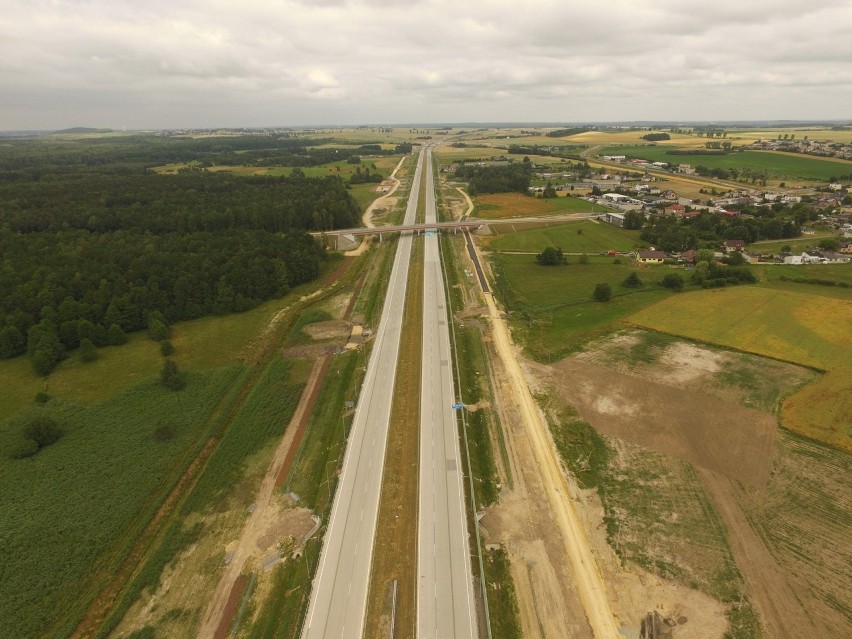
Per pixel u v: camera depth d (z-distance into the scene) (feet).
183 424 228.43
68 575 158.10
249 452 213.05
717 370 260.21
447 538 168.55
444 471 197.26
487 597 148.36
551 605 146.10
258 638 140.26
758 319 314.14
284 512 182.50
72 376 263.29
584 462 201.16
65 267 328.90
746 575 152.76
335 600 149.38
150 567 161.27
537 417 229.45
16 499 184.34
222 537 172.96
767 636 135.95
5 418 228.63
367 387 255.09
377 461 203.82
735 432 214.69
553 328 316.19
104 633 141.38
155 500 187.83
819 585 149.07
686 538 166.09
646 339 295.89
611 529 170.50
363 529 173.17
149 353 288.51
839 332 294.25
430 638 138.41
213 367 274.98
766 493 182.91
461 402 240.53
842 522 169.99
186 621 145.38
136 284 327.88
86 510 180.86
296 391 255.70
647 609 144.05
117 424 227.20
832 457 198.70
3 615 145.28
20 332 281.33
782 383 247.09
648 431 217.56
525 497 184.85
